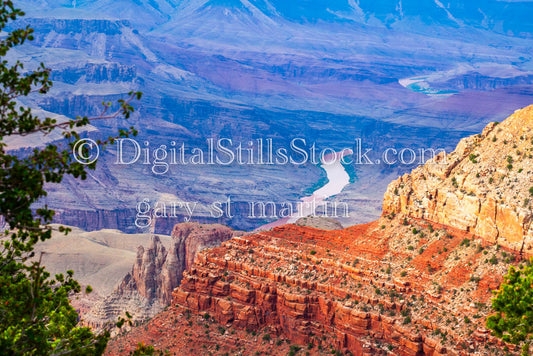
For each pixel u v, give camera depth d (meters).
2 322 60.28
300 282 128.62
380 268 122.81
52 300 67.56
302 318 126.12
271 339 129.38
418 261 119.19
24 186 55.25
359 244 130.50
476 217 114.75
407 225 126.44
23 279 65.06
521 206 107.38
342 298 122.50
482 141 122.81
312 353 122.44
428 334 108.38
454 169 123.06
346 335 119.50
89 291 69.38
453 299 109.06
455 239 117.50
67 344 63.59
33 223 57.09
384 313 115.94
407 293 116.94
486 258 109.81
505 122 121.19
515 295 69.94
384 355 113.31
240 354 129.88
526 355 71.56
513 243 107.88
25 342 59.97
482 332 101.19
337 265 128.00
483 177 116.56
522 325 70.50
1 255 65.31
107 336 65.31
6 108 57.41
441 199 122.12
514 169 113.44
